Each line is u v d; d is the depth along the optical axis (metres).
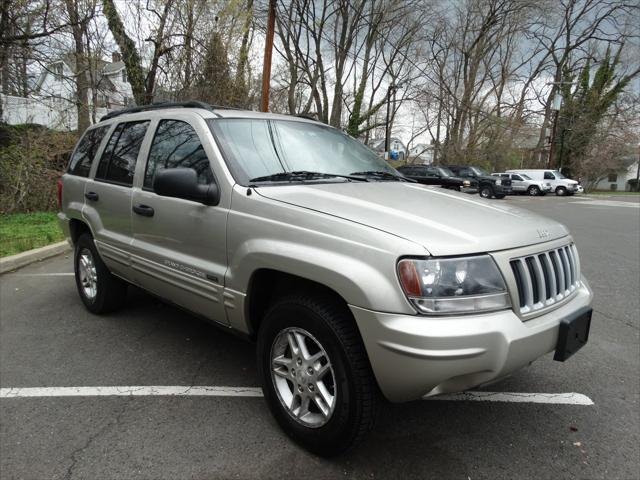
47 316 4.54
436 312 2.02
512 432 2.77
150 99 15.12
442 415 2.95
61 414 2.86
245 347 3.88
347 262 2.17
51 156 12.09
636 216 16.36
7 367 3.47
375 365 2.11
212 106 3.36
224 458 2.45
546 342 2.28
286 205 2.51
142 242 3.49
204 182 2.95
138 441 2.59
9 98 13.66
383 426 2.80
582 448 2.62
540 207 21.05
